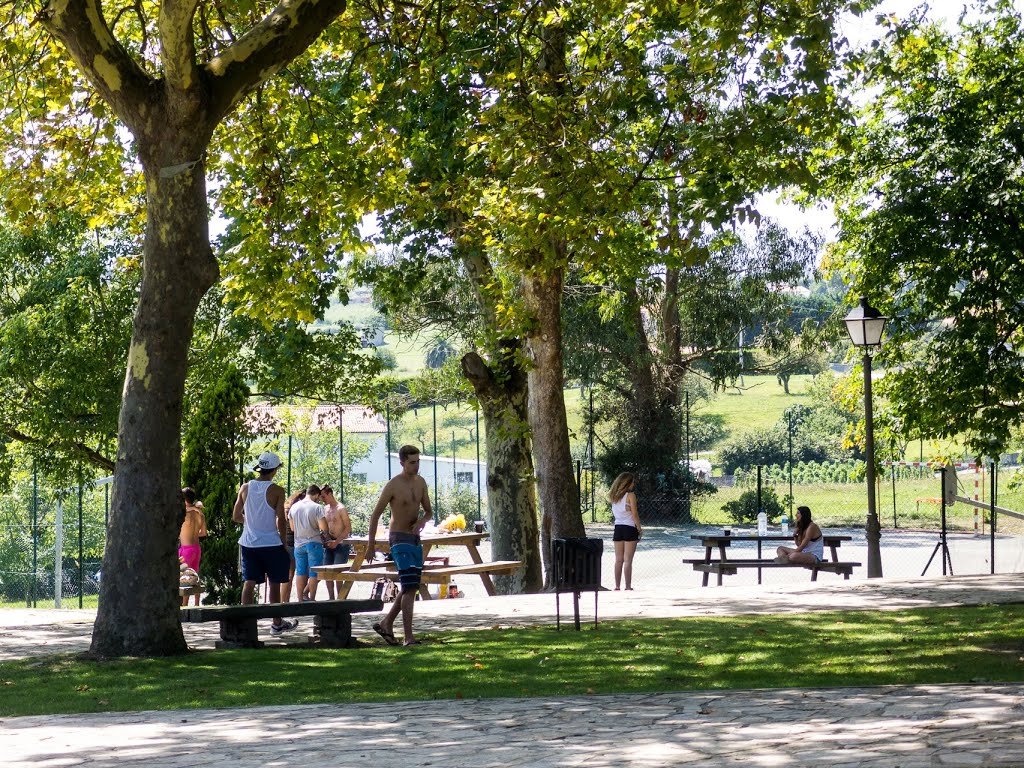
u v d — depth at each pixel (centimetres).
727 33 1321
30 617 1961
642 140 1656
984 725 654
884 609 1548
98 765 643
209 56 1644
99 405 2570
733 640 1271
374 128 1838
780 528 3991
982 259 2248
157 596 1252
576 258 1612
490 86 1591
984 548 3284
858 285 2483
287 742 713
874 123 2380
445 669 1107
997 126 2270
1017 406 2330
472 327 3759
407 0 1683
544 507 2238
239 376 2045
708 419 8694
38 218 1867
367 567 1978
